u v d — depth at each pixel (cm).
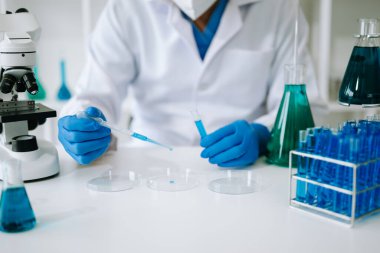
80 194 98
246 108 169
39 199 95
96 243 74
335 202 83
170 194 98
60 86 297
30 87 102
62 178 110
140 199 95
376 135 83
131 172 113
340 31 300
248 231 79
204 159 127
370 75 99
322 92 278
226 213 87
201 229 80
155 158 128
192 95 167
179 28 155
